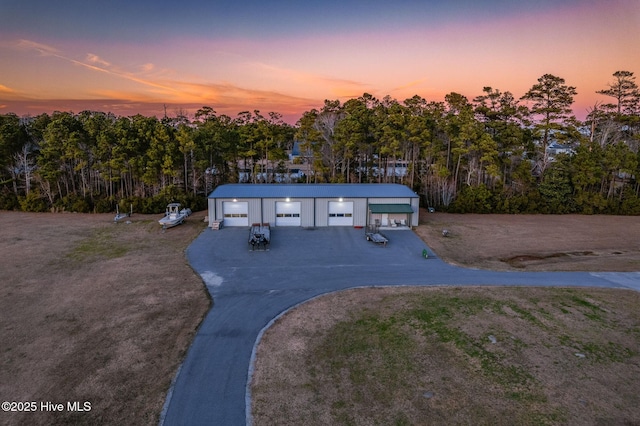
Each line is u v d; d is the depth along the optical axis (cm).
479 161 4716
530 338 1452
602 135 5328
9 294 1877
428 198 4725
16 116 4628
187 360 1320
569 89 4725
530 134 4894
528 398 1118
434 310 1694
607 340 1446
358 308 1741
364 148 4862
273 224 3347
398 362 1309
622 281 2108
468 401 1108
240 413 1066
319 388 1175
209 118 5850
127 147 4212
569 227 3597
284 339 1471
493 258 2609
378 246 2780
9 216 3847
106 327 1549
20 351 1364
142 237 3011
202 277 2136
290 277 2148
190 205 4225
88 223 3531
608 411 1064
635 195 4428
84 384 1180
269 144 4875
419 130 4638
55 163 4288
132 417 1044
